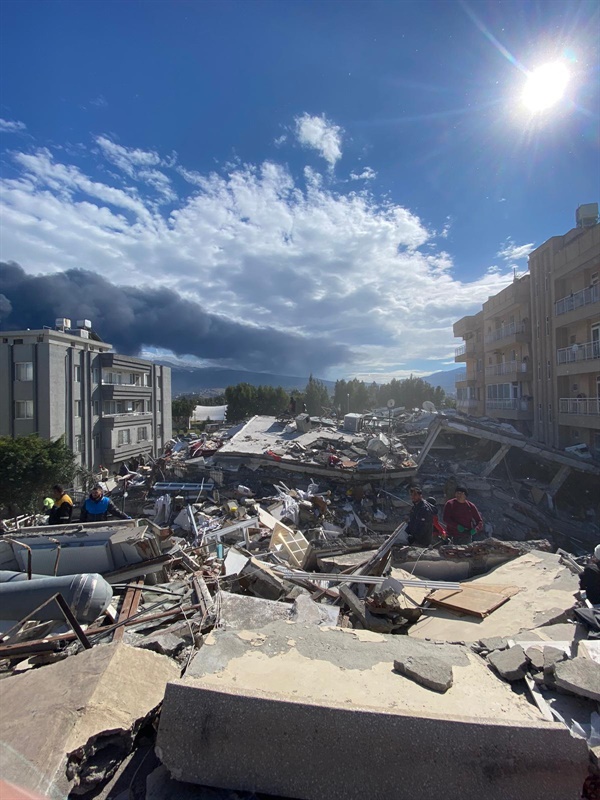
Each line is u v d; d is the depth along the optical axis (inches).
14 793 49.9
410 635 153.6
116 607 172.9
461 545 241.6
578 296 792.3
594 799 73.9
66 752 84.0
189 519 424.5
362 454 609.0
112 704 96.5
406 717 77.3
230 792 76.7
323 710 78.6
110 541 201.8
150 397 1536.7
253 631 117.6
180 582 198.8
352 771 74.1
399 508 529.7
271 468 576.7
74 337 1232.2
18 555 200.8
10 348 1064.8
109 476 1194.6
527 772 73.2
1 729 89.3
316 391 2375.7
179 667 118.9
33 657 132.9
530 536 549.3
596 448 743.1
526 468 741.3
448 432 861.8
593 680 93.4
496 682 99.7
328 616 151.5
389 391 2561.5
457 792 72.1
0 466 820.6
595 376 789.2
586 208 857.5
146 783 81.3
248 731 78.1
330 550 259.0
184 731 79.3
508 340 1051.9
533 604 165.9
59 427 1096.8
